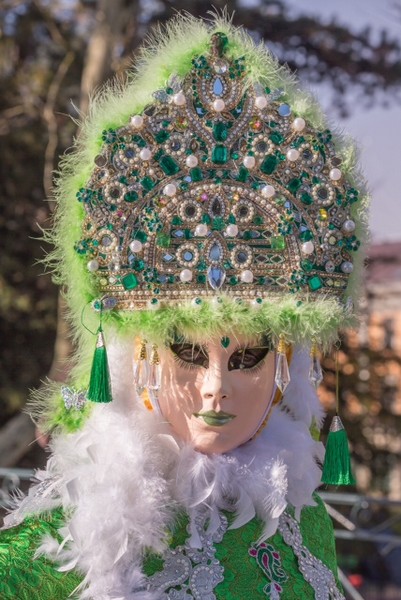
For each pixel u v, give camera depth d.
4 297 9.22
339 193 2.06
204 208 1.97
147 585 1.92
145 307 1.96
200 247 1.96
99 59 6.90
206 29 2.09
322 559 2.26
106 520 1.89
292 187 2.02
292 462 2.23
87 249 1.99
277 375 2.05
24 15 9.59
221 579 1.98
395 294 9.34
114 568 1.89
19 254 9.55
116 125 2.02
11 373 9.30
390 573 7.98
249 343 2.03
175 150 1.98
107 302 1.98
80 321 2.08
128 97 2.05
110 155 1.99
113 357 2.13
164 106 2.00
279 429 2.28
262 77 2.05
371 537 5.51
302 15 9.05
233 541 2.06
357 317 2.16
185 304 1.94
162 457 2.06
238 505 2.08
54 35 9.08
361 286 2.16
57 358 5.86
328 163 2.05
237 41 2.07
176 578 1.96
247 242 1.98
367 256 2.20
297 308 1.98
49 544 1.89
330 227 2.05
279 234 1.99
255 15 8.95
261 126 2.02
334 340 2.11
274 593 2.03
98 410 2.09
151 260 1.96
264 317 1.96
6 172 9.52
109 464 1.97
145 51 2.15
